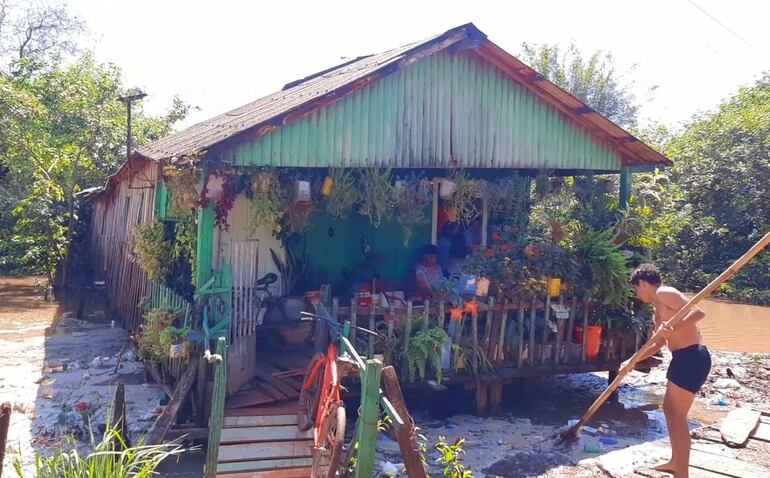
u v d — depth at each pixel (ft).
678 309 20.21
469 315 29.55
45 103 73.92
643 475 20.85
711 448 21.72
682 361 19.74
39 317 49.21
